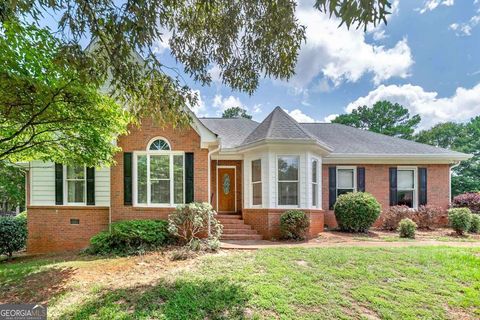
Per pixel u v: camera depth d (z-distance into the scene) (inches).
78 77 205.9
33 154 320.2
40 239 466.9
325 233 499.2
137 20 168.7
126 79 200.8
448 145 1530.5
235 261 290.7
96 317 190.7
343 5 105.0
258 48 220.2
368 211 497.7
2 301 224.7
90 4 168.4
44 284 255.4
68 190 476.7
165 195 441.4
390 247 347.6
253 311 192.9
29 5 166.9
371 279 244.1
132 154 439.2
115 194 432.8
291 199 476.4
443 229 567.8
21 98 216.7
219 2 203.5
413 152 616.1
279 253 312.7
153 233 385.7
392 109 1616.6
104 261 326.0
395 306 204.7
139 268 292.7
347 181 617.3
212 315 189.5
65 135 286.5
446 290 227.9
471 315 198.2
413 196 617.6
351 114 1686.8
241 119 709.3
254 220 485.4
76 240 467.5
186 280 242.4
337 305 203.6
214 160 576.7
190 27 223.0
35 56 205.2
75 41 180.1
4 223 427.8
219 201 580.7
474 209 596.4
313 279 241.1
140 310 195.3
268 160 474.3
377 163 617.3
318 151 512.1
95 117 266.1
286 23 202.5
